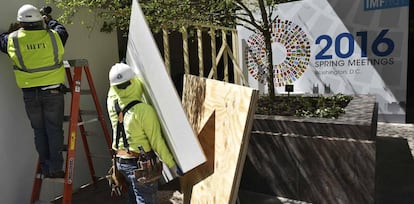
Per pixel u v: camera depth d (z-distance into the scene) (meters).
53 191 3.93
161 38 7.05
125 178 2.71
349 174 3.26
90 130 4.39
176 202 3.69
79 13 4.20
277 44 7.64
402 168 4.30
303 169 3.51
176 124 2.24
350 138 3.25
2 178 3.37
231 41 8.01
